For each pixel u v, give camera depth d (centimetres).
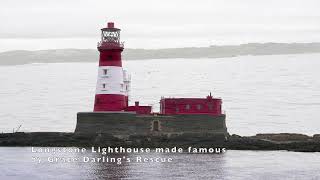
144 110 17988
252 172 14338
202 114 17562
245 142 17538
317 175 14050
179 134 17488
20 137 18162
